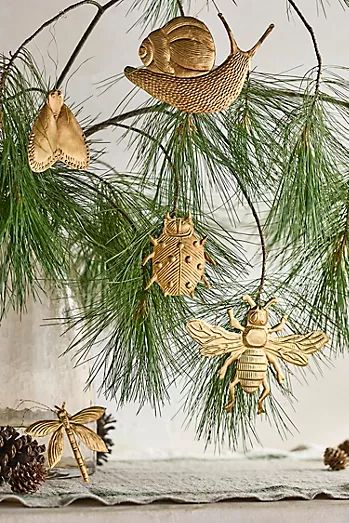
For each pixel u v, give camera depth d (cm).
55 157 96
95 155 146
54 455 107
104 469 127
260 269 147
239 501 105
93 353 139
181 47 94
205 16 147
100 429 131
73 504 103
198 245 105
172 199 121
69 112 96
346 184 118
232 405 107
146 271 114
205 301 121
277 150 118
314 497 106
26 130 109
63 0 146
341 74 149
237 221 148
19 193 107
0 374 113
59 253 111
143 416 146
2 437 107
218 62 148
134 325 116
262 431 149
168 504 104
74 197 119
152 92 94
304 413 150
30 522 100
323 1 149
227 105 94
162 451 144
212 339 106
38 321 114
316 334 108
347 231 117
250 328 106
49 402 114
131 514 101
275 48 149
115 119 121
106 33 147
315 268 119
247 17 148
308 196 112
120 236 122
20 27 146
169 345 119
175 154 117
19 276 108
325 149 116
